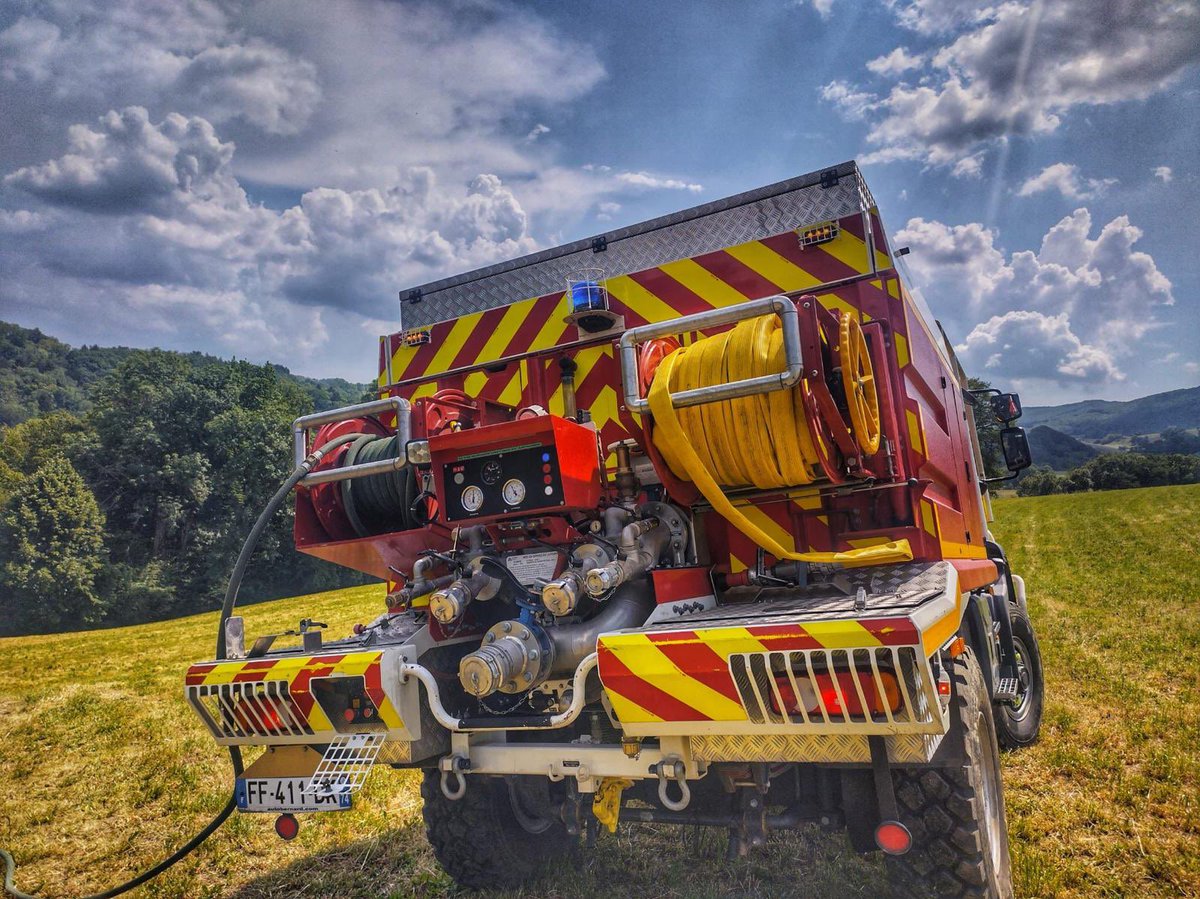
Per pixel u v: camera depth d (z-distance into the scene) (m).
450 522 3.45
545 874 4.18
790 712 2.48
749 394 2.86
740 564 3.63
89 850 5.26
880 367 3.52
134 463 70.31
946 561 3.41
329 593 42.81
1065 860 3.92
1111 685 7.25
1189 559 20.33
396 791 5.93
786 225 4.07
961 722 2.89
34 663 18.95
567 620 3.37
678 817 3.32
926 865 2.85
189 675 3.47
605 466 3.62
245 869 4.73
